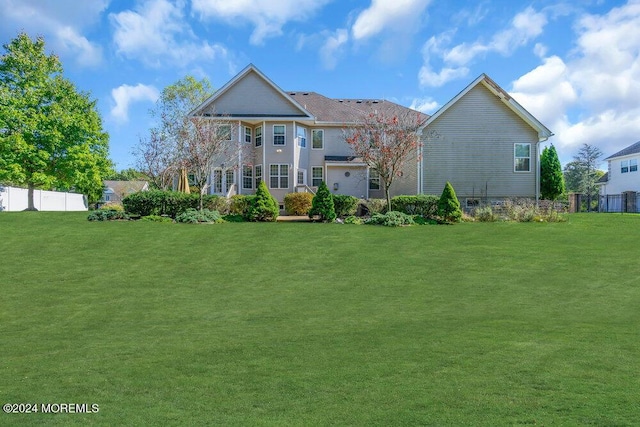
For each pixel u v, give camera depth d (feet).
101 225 64.44
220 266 44.32
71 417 14.94
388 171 76.89
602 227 65.92
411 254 48.85
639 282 37.88
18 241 53.16
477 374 18.03
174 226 64.39
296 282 39.01
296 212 88.84
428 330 25.40
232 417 14.75
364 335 24.63
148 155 120.98
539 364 19.04
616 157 149.59
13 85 107.34
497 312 29.89
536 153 90.74
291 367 19.53
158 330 26.53
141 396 16.66
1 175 101.35
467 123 90.89
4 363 20.75
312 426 13.96
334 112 111.24
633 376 17.53
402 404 15.39
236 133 98.73
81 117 115.55
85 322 28.48
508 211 78.13
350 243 54.08
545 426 13.51
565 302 32.42
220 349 22.44
